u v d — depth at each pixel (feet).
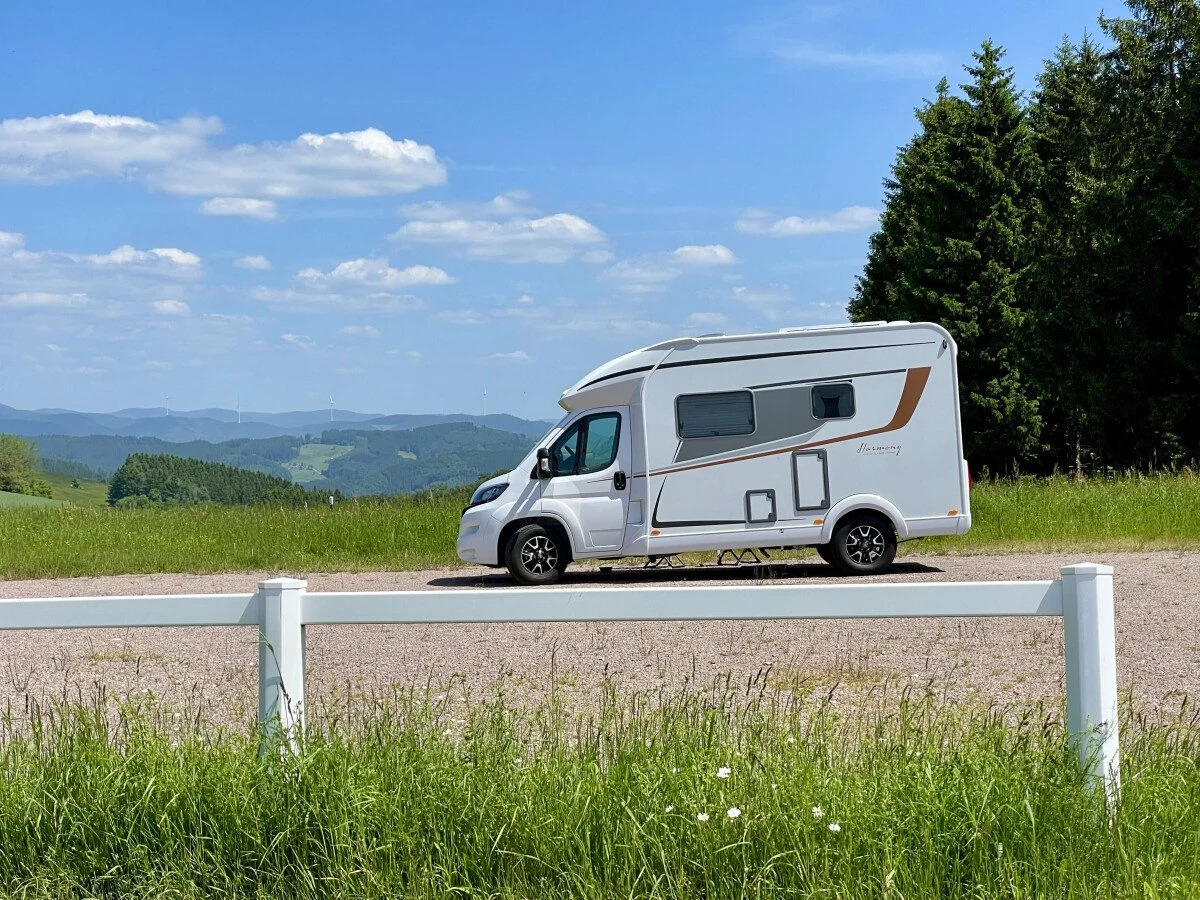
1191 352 122.21
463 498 76.18
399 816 14.70
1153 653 29.71
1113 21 138.10
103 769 16.20
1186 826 14.51
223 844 14.79
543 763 16.24
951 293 140.56
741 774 15.34
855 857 13.73
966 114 143.43
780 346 50.21
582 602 15.10
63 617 15.75
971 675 27.99
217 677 30.68
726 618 14.89
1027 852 13.73
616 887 13.76
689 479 50.06
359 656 33.14
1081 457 144.25
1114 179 131.23
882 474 50.19
